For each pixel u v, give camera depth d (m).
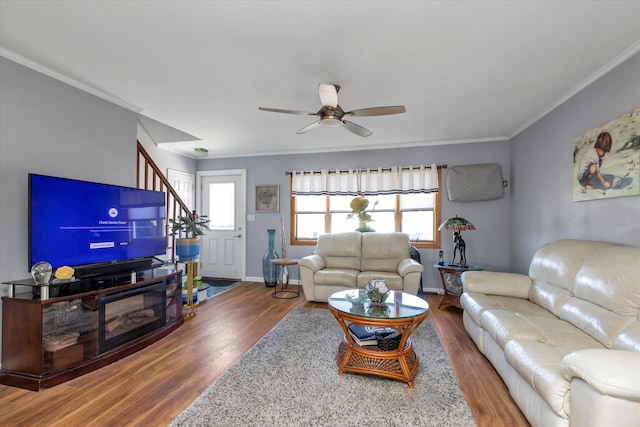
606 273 1.84
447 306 3.74
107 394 1.91
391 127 3.85
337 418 1.67
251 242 5.41
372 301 2.34
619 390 1.10
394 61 2.23
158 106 3.13
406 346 2.20
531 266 2.82
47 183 2.17
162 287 2.88
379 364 2.08
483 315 2.33
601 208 2.38
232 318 3.38
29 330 2.01
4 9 1.66
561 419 1.33
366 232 4.61
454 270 3.62
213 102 3.03
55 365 2.04
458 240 3.98
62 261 2.25
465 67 2.32
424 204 4.73
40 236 2.12
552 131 3.11
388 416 1.69
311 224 5.20
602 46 2.03
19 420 1.66
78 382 2.05
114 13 1.70
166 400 1.84
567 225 2.85
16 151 2.22
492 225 4.38
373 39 1.95
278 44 2.01
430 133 4.12
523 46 2.03
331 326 3.11
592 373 1.17
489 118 3.51
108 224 2.60
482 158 4.41
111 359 2.31
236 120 3.58
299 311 3.62
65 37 1.94
